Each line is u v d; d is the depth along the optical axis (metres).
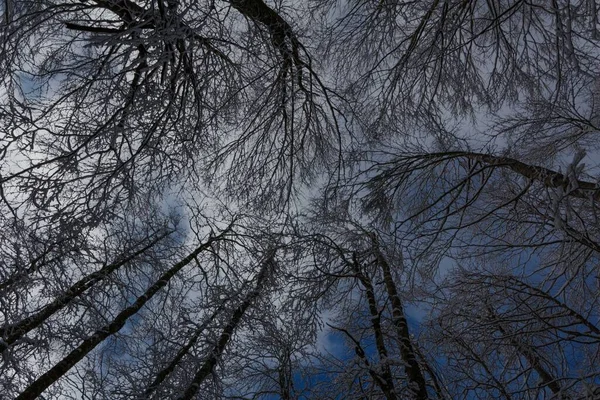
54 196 3.82
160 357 7.55
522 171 5.58
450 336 6.74
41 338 6.18
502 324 6.69
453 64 6.00
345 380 6.03
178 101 4.80
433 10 5.50
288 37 5.46
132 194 4.65
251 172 7.23
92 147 4.13
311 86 6.29
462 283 6.85
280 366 7.89
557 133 6.44
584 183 4.59
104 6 3.60
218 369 7.82
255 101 6.20
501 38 5.82
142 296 7.71
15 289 5.30
